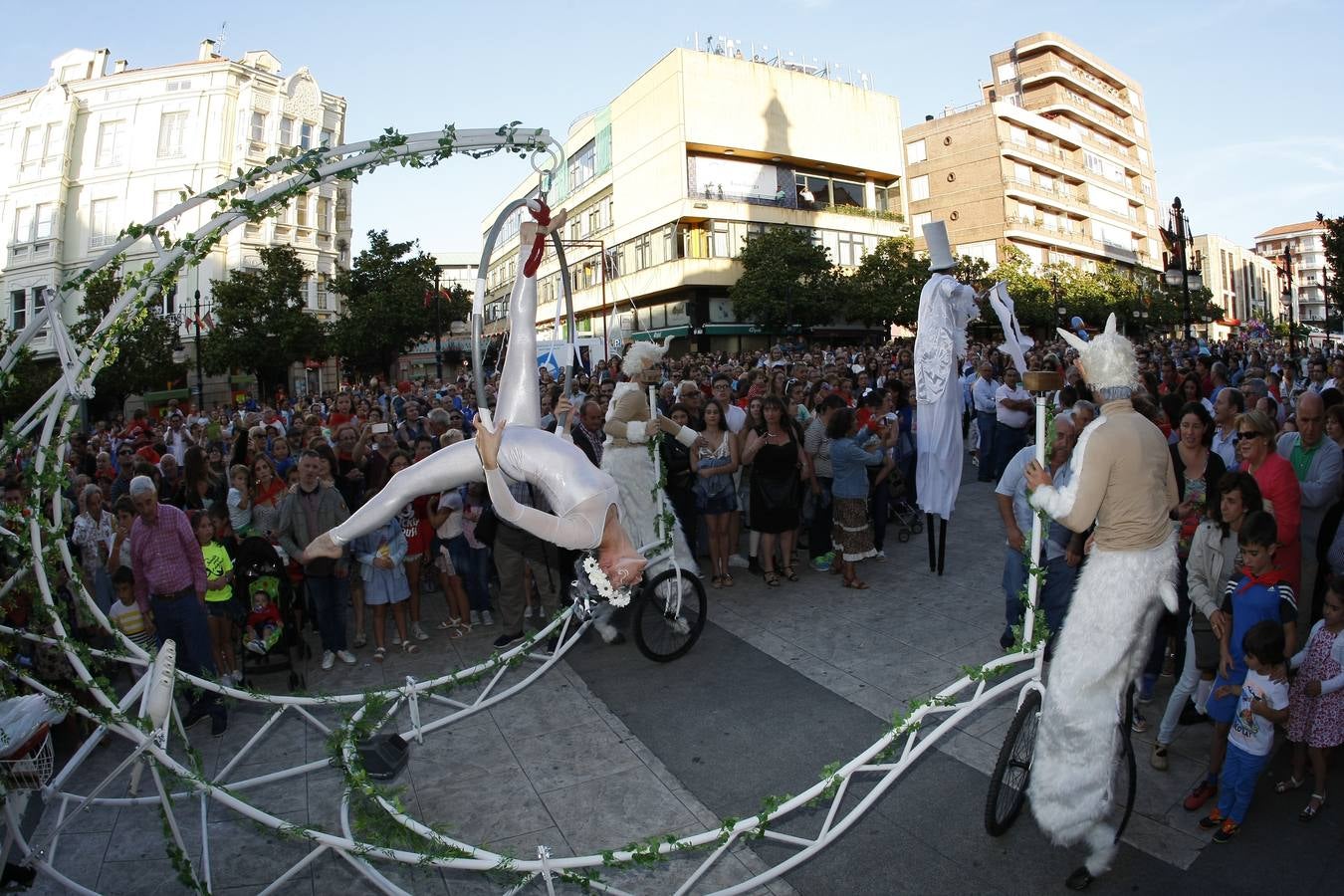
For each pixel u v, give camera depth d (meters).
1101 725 3.39
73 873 3.89
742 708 5.25
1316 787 3.76
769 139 43.38
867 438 7.89
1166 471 3.52
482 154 4.64
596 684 5.78
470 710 5.33
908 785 4.28
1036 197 57.56
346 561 6.25
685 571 6.15
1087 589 3.47
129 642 4.33
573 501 4.20
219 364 29.97
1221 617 3.91
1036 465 3.70
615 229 48.09
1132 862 3.56
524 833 4.04
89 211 37.44
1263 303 120.00
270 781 4.54
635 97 44.66
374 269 34.09
